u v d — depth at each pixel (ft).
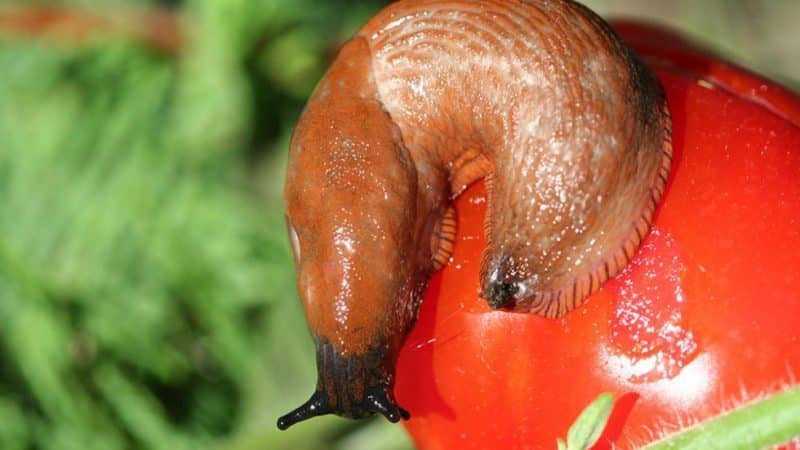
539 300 1.16
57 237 1.50
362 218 1.16
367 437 1.44
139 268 1.49
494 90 1.16
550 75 1.15
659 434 1.15
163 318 1.48
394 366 1.17
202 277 1.49
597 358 1.16
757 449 1.14
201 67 1.49
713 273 1.15
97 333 1.47
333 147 1.17
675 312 1.15
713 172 1.17
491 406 1.18
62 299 1.47
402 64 1.18
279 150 1.54
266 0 1.48
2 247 1.46
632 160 1.15
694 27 1.63
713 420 1.14
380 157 1.17
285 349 1.47
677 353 1.15
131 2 1.63
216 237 1.50
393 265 1.16
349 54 1.19
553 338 1.16
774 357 1.14
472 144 1.18
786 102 1.22
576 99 1.15
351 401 1.17
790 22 1.64
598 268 1.15
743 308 1.15
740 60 1.51
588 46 1.16
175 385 1.47
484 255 1.17
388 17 1.19
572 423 1.16
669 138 1.17
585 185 1.14
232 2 1.47
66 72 1.55
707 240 1.15
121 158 1.51
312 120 1.18
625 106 1.15
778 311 1.15
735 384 1.15
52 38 1.55
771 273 1.15
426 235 1.18
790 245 1.15
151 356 1.47
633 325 1.16
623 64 1.16
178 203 1.50
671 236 1.16
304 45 1.50
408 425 1.22
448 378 1.18
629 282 1.16
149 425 1.45
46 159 1.52
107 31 1.55
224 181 1.52
